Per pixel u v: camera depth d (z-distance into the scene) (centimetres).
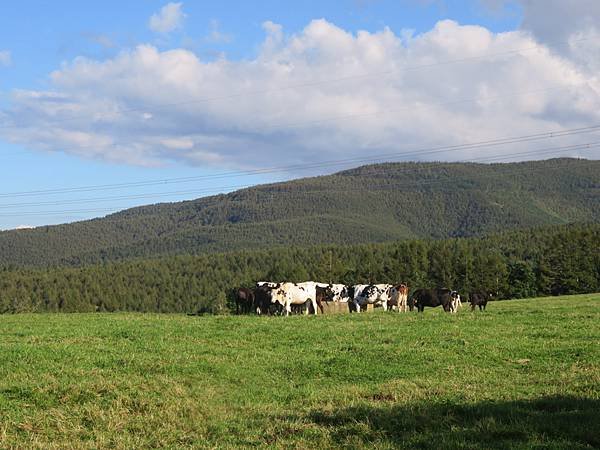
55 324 3052
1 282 12744
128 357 1947
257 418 1338
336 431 1199
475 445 1071
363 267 11706
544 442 1081
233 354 2072
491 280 10550
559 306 4509
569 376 1684
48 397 1458
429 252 12506
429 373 1819
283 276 11694
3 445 1156
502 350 2125
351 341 2353
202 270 15438
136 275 14850
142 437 1219
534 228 16362
